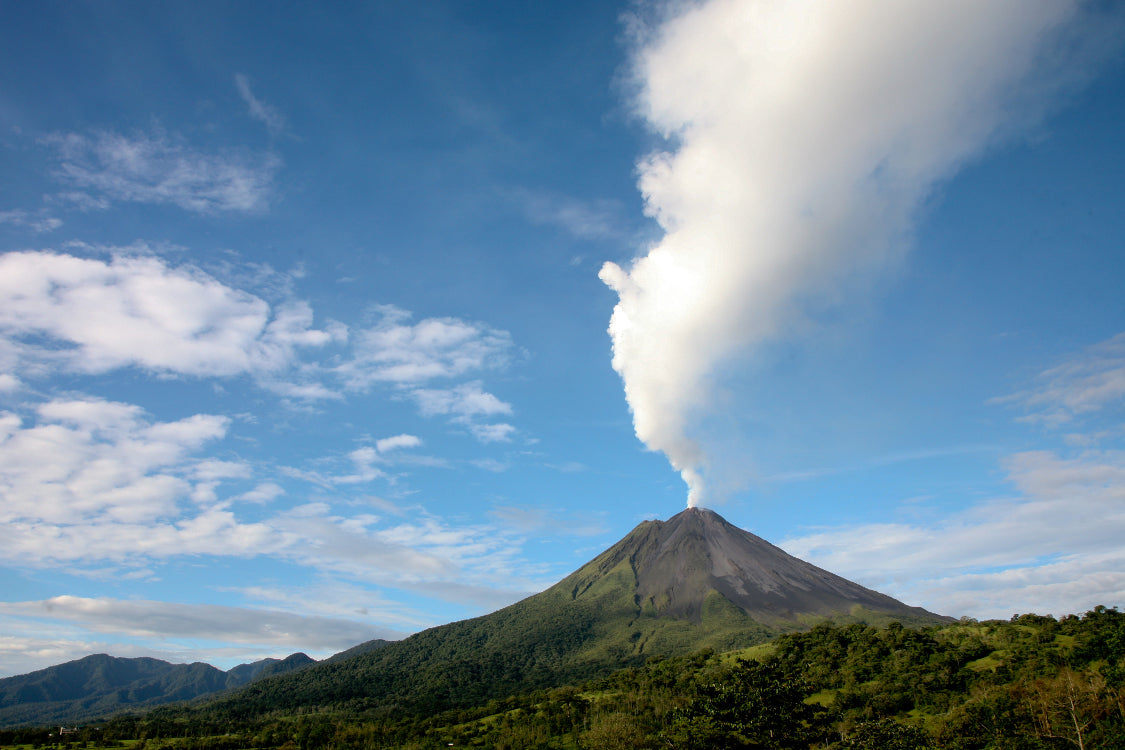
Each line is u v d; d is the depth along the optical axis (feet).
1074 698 284.00
